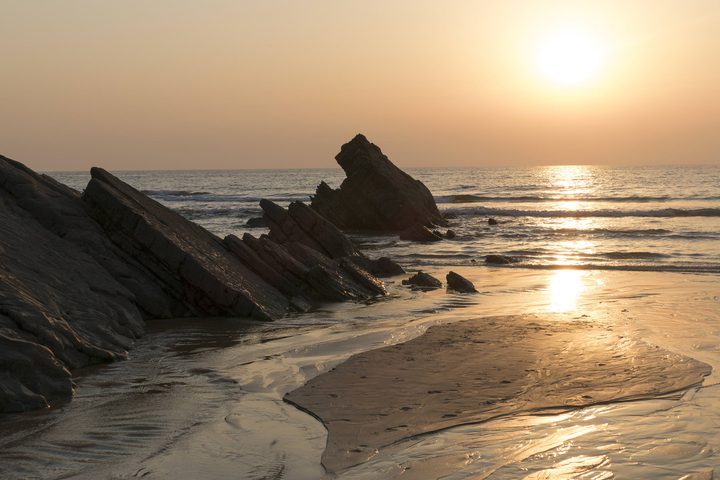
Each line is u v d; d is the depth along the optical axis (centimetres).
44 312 1241
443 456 805
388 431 912
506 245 3828
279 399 1076
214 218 6188
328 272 2144
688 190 8906
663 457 762
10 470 794
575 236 4197
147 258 1748
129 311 1589
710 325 1570
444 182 13800
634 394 1034
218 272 1816
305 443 878
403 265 3050
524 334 1497
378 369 1231
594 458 768
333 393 1091
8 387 1015
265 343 1484
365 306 1992
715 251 3303
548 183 12425
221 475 780
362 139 5550
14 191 1767
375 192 5312
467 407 1001
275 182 15838
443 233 4672
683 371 1151
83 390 1120
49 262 1525
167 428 941
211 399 1076
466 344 1412
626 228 4506
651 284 2311
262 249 2175
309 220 3002
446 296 2155
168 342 1484
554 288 2275
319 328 1655
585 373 1163
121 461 823
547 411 970
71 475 781
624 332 1504
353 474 770
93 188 1778
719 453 768
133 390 1124
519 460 775
